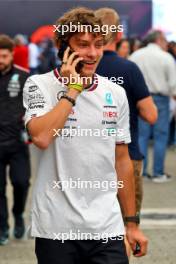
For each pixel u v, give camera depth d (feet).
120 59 23.06
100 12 22.88
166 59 48.55
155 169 51.31
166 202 43.57
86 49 16.71
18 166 33.83
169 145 69.10
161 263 30.60
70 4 73.87
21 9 73.97
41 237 16.89
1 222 33.73
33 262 30.71
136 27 75.15
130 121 23.40
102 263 16.90
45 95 16.69
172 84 48.98
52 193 16.78
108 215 16.92
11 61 33.27
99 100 16.85
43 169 16.83
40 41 71.61
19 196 34.14
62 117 16.16
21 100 33.50
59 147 16.63
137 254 19.34
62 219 16.71
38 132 16.19
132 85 23.06
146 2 75.10
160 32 48.83
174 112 66.23
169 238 34.99
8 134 33.45
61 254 16.78
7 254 32.04
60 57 17.15
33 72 70.33
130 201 18.60
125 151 18.08
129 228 18.93
